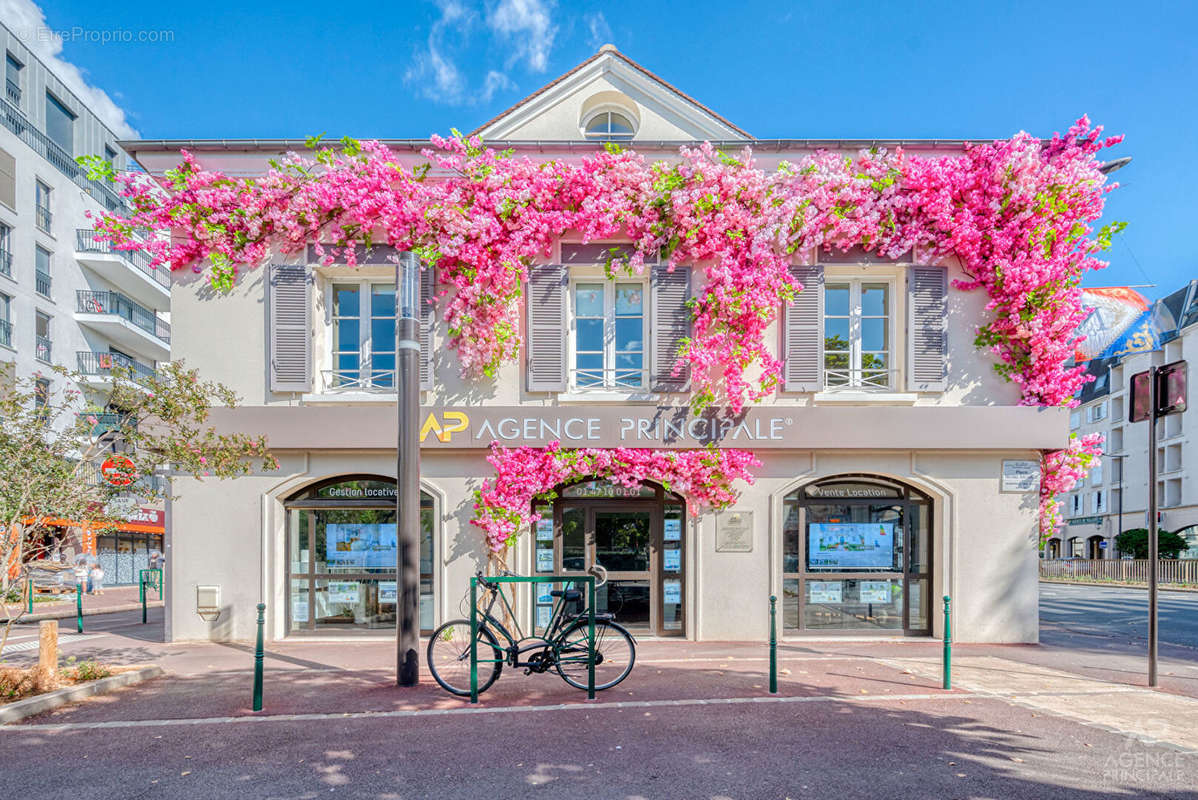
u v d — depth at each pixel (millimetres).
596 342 9281
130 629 10742
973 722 5270
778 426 8789
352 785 4133
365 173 8828
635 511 9180
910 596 9211
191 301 9031
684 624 8977
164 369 7371
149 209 8961
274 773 4320
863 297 9398
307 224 9008
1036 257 8656
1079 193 8633
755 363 9039
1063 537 52594
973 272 9008
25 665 7438
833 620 9141
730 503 8906
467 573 8883
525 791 4023
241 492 8930
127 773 4340
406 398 6625
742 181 8711
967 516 8984
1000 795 3961
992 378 9047
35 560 6680
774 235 8844
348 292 9438
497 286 8781
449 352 8992
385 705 5762
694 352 8641
